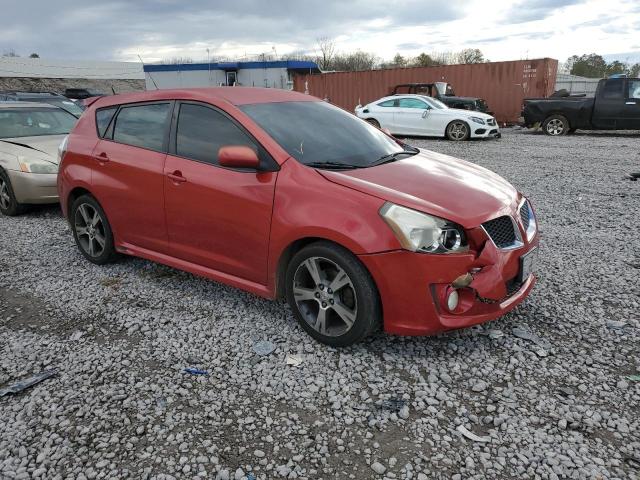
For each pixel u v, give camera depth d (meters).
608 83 15.42
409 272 3.05
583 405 2.84
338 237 3.17
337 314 3.41
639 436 2.60
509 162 11.12
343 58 71.56
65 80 52.78
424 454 2.52
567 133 16.92
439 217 3.08
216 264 4.00
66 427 2.76
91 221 5.06
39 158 7.05
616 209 6.93
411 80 21.39
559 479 2.34
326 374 3.19
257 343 3.54
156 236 4.38
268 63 33.72
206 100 4.05
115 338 3.69
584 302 4.08
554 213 6.83
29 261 5.36
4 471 2.45
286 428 2.72
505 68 20.02
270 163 3.60
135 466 2.47
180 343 3.59
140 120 4.51
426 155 4.40
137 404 2.93
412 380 3.11
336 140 4.00
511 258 3.30
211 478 2.39
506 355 3.34
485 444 2.57
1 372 3.30
